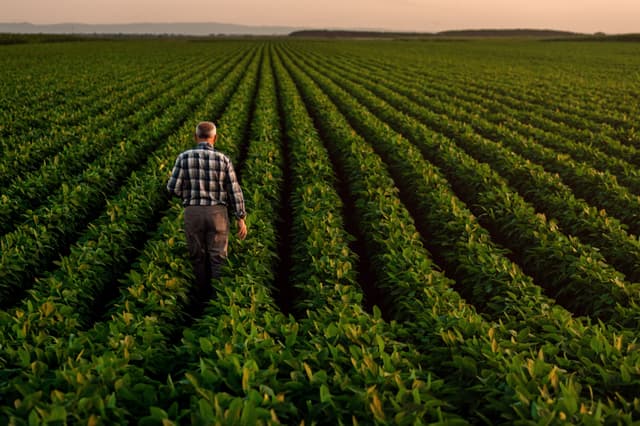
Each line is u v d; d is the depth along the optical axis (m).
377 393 3.80
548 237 8.63
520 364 4.25
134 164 13.66
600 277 6.94
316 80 36.47
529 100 28.05
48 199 9.72
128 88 28.88
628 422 3.56
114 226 8.11
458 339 4.89
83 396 3.70
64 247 8.85
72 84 31.00
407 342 5.32
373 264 8.20
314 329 5.16
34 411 3.25
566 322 5.46
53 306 5.41
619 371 4.48
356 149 14.43
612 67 52.53
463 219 9.06
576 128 20.66
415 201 11.83
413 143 17.53
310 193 10.38
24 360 4.21
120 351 4.45
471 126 20.23
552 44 112.75
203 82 31.50
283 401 3.72
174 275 6.87
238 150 14.97
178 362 4.60
